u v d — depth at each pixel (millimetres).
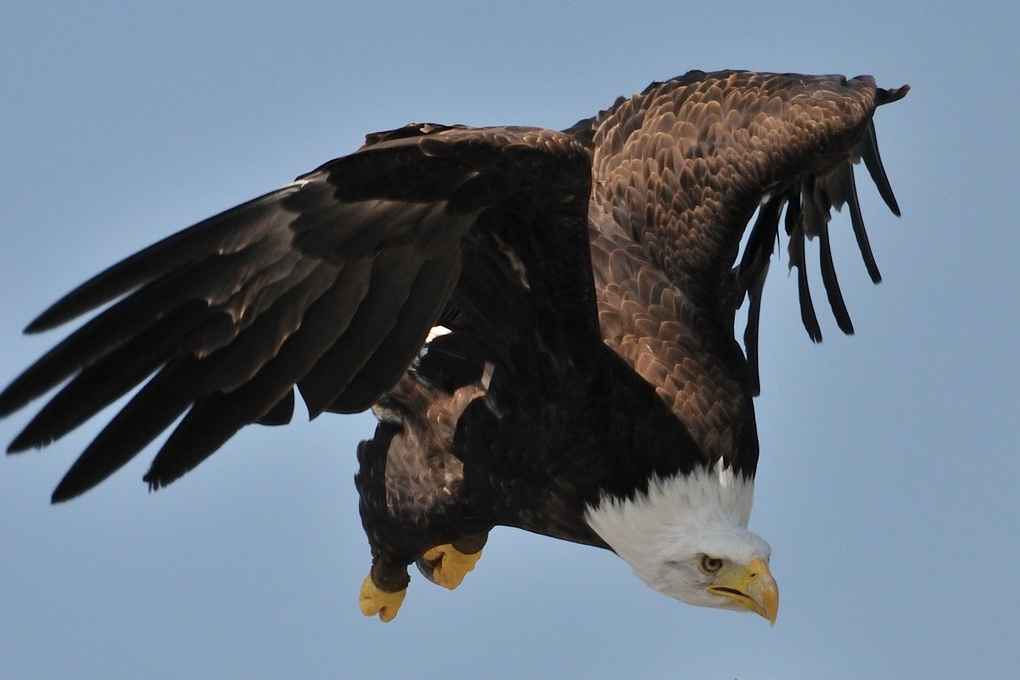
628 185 12812
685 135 12984
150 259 9289
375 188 9844
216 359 9500
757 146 12789
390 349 9922
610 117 13352
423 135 9977
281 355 9664
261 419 9586
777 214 13312
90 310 9102
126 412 9312
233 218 9547
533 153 10055
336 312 9812
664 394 11477
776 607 10977
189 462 9438
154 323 9312
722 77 13414
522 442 11812
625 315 11891
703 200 12633
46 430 9094
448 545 13523
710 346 11859
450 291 10102
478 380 12117
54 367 9070
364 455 13094
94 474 9258
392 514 12867
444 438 12344
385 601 13625
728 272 12633
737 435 11508
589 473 11523
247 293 9586
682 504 11273
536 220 10773
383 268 9945
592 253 12289
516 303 11500
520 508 12008
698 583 11227
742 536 11164
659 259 12391
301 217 9734
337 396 9766
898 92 13594
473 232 11117
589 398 11492
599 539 11836
